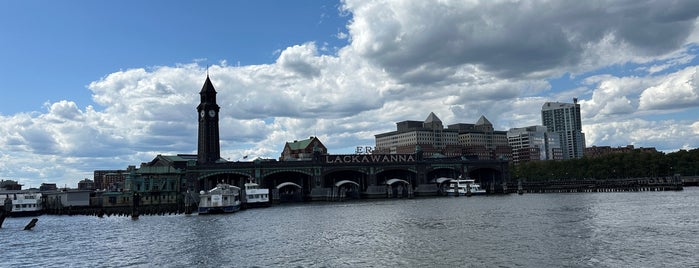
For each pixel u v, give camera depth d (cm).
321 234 9931
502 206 15738
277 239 9350
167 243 9325
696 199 15388
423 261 6762
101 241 10056
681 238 7838
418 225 10894
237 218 14512
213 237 9938
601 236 8269
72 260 7894
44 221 16538
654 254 6669
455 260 6738
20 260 8050
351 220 12712
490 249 7431
